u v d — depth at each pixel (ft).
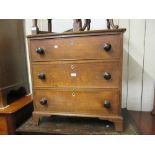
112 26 3.08
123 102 4.26
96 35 2.75
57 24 4.29
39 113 3.22
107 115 2.95
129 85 4.17
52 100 3.14
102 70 2.84
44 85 3.13
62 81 3.04
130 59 4.03
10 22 3.99
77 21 3.04
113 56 2.75
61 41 2.91
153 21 3.80
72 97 3.05
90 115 3.01
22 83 4.43
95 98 2.95
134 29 3.89
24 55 4.55
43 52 3.01
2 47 3.71
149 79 4.07
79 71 2.93
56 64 3.00
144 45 3.92
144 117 3.90
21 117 3.70
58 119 3.55
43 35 2.93
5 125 3.36
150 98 4.16
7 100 3.76
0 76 3.60
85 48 2.83
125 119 3.50
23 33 4.49
